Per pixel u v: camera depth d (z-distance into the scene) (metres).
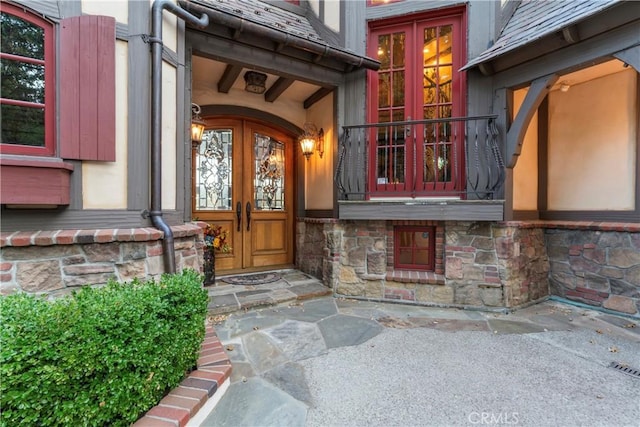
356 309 3.50
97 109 2.23
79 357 1.28
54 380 1.22
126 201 2.37
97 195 2.27
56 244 2.02
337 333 2.81
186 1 2.84
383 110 4.07
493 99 3.57
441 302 3.63
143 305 1.56
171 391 1.71
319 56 3.74
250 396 1.87
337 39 4.08
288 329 2.88
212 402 1.76
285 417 1.68
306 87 4.51
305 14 4.52
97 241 2.11
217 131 4.64
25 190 1.97
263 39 3.54
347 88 4.12
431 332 2.84
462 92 3.77
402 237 3.93
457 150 3.80
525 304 3.60
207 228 4.28
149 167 2.47
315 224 4.56
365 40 4.02
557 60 3.02
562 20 2.82
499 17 3.61
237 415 1.70
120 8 2.37
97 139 2.23
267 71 3.71
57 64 2.13
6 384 1.15
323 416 1.69
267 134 5.02
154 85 2.47
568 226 3.70
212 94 4.40
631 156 3.33
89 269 2.12
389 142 4.04
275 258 5.11
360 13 4.03
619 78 3.43
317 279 4.47
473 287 3.54
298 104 5.09
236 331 2.82
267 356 2.37
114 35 2.30
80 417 1.30
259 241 4.96
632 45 2.54
